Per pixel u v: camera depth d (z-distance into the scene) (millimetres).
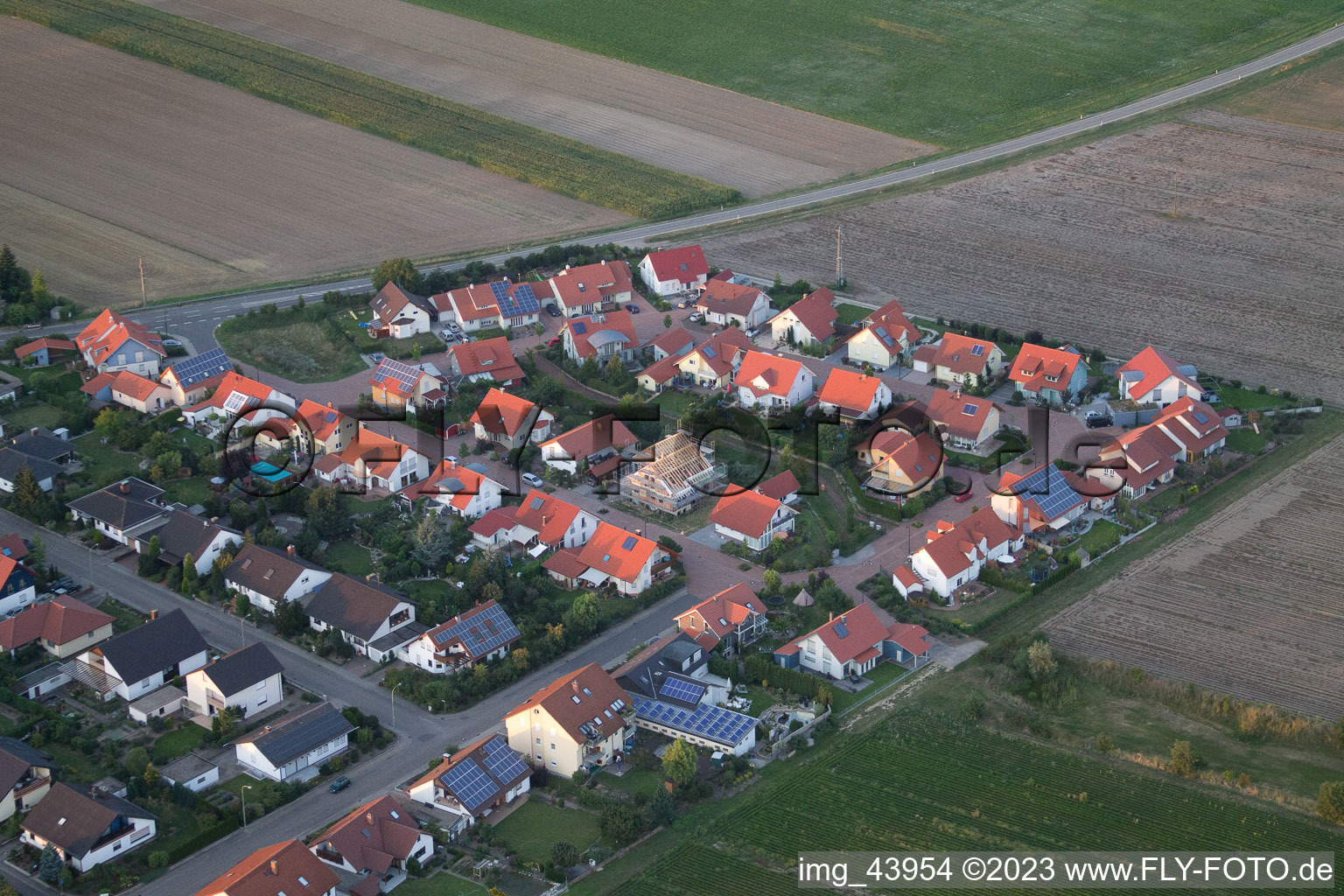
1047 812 167000
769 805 168500
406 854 157250
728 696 188125
